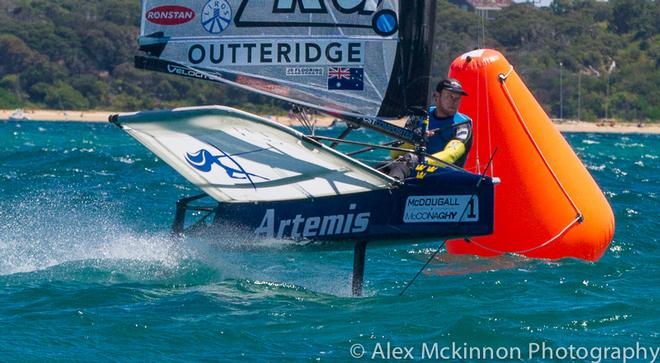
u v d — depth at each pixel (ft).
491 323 91.50
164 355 81.61
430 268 121.70
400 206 100.78
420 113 100.17
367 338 87.56
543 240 126.00
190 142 95.35
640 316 95.96
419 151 100.78
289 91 98.48
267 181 101.50
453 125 104.78
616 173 290.15
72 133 590.96
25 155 309.01
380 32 98.53
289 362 80.59
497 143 126.72
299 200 103.96
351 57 98.63
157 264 111.75
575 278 114.52
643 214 174.29
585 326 92.43
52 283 104.22
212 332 87.71
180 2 97.09
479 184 99.96
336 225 102.42
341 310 96.84
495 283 110.11
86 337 85.56
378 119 99.55
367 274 117.50
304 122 102.12
